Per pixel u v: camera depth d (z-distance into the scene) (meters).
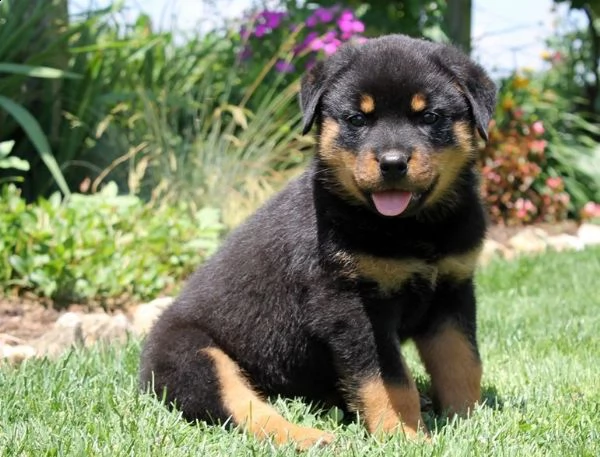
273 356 3.25
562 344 4.23
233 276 3.33
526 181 8.59
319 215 3.15
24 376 3.40
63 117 6.80
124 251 5.47
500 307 5.27
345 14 7.83
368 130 3.13
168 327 3.36
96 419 2.94
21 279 5.07
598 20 11.34
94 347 4.01
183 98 7.27
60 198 6.22
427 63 3.19
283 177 7.03
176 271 5.71
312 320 3.11
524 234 8.01
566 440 2.78
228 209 6.59
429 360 3.33
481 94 3.22
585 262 6.73
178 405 3.11
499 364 3.93
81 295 5.11
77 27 6.54
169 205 6.41
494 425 2.96
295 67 7.92
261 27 7.98
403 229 3.07
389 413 2.98
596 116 10.62
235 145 7.09
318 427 3.11
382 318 3.05
